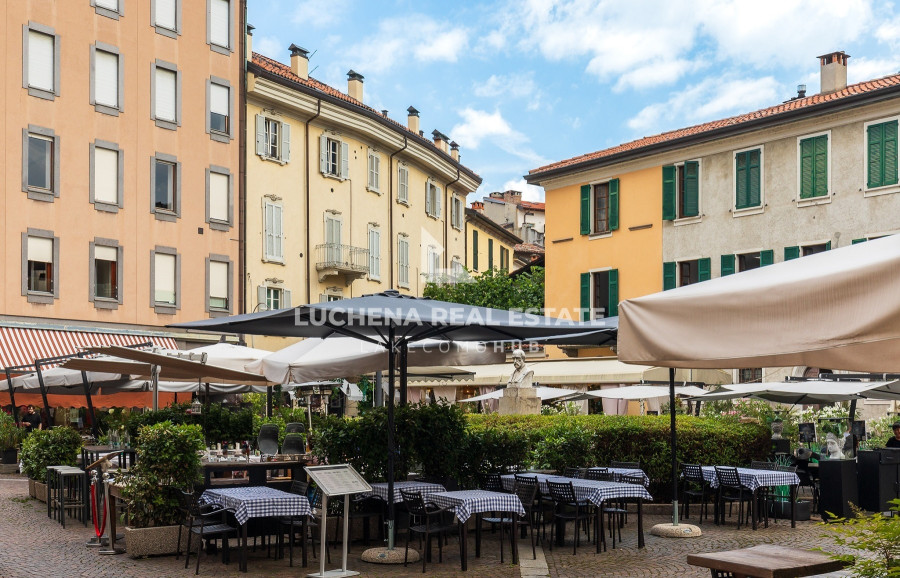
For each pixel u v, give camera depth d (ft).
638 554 40.47
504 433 48.08
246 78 128.98
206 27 124.57
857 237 101.81
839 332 16.87
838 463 52.65
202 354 50.52
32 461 60.54
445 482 45.24
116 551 40.24
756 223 111.55
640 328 20.15
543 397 87.15
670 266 120.26
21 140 105.40
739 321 18.51
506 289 166.20
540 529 47.85
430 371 93.04
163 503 39.91
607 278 129.18
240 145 127.85
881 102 99.14
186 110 121.90
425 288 167.63
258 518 39.73
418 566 37.52
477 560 38.93
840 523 22.62
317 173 140.77
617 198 127.44
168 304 118.52
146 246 116.67
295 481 38.78
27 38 106.32
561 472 51.72
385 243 157.38
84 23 111.65
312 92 136.46
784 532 47.11
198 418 53.67
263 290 130.72
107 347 45.68
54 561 38.34
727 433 57.72
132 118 116.06
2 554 40.06
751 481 48.49
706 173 117.19
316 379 50.29
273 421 61.16
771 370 103.60
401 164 161.99
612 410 109.81
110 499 40.81
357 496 42.75
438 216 178.19
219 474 50.55
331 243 140.97
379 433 43.88
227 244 125.70
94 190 111.86
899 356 20.89
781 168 109.40
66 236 108.99
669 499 56.34
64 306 108.27
